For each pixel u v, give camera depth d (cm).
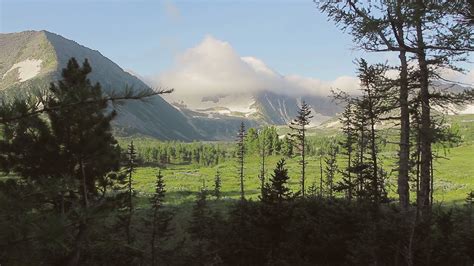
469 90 1330
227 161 17588
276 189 1792
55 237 480
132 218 2556
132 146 2419
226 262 1825
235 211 1997
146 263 1820
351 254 1702
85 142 1291
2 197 522
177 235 2811
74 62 1209
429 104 1565
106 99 507
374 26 834
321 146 16888
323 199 2247
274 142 14550
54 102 526
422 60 1451
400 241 1473
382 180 2062
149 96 514
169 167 16475
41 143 1252
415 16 760
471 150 14438
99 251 1565
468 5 751
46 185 607
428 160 1553
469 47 826
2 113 488
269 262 1667
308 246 1780
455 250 1522
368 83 1773
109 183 1639
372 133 2017
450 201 5162
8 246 466
